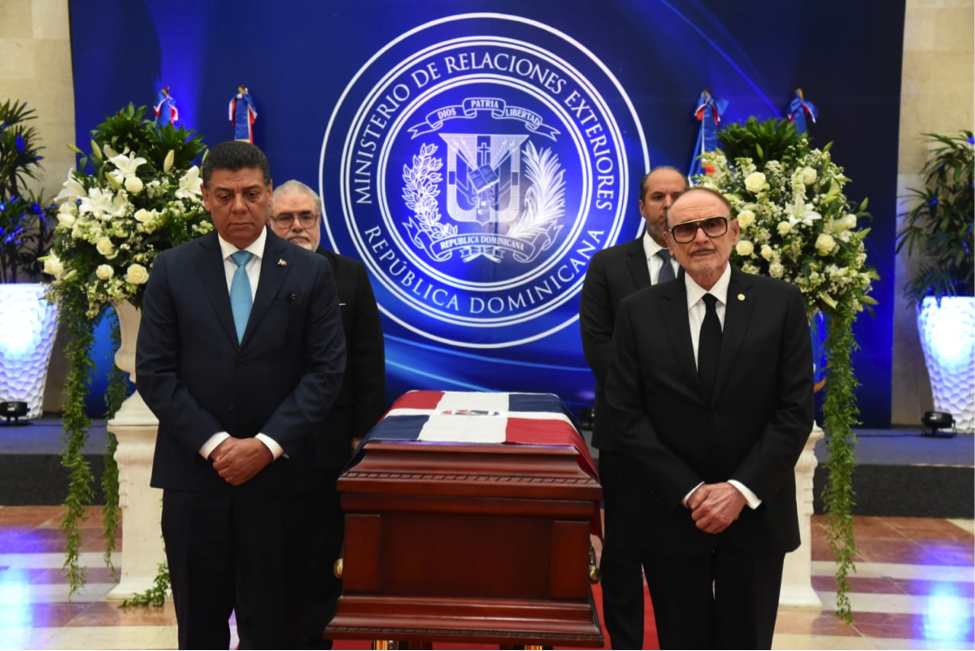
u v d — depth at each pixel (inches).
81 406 150.3
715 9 236.7
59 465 209.3
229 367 91.6
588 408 241.3
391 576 74.6
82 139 241.1
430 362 244.7
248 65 239.9
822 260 143.6
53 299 148.4
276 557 92.8
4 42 258.8
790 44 236.5
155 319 92.4
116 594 151.6
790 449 89.5
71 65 255.4
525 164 241.4
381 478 73.7
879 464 207.0
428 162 241.8
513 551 74.2
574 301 243.3
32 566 168.7
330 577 121.1
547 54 239.3
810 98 237.0
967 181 249.6
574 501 73.2
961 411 241.4
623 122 239.8
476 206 242.1
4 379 245.9
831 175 147.0
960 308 239.0
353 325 123.6
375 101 240.7
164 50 239.3
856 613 149.3
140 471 152.8
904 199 255.3
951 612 149.9
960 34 252.5
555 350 244.4
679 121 239.3
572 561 73.4
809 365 93.0
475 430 80.9
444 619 73.4
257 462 88.7
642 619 117.4
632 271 121.6
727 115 238.5
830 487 164.4
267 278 93.7
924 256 253.9
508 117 241.0
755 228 139.8
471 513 73.9
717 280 94.5
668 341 94.3
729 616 92.8
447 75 240.7
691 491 89.4
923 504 206.4
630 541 115.0
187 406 89.7
